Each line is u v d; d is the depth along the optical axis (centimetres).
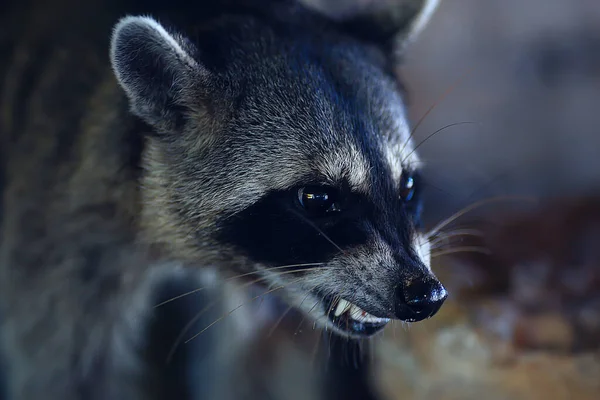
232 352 167
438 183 177
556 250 172
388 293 152
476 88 186
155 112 154
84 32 160
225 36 156
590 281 169
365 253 153
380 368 165
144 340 165
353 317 154
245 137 154
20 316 161
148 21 152
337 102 154
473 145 181
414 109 184
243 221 154
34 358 162
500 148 180
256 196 154
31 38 162
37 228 160
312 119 153
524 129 182
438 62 188
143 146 156
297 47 155
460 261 171
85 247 159
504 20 190
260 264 155
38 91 160
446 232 164
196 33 156
